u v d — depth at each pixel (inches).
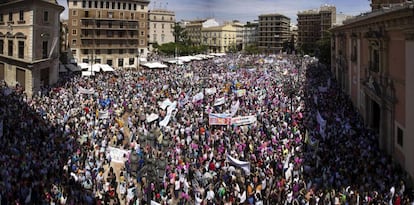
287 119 1409.9
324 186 858.1
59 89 1982.0
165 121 1336.1
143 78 2484.0
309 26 7160.4
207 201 821.2
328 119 1401.3
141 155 799.7
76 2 3973.9
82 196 811.4
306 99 1790.1
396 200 767.7
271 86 2140.7
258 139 1166.3
